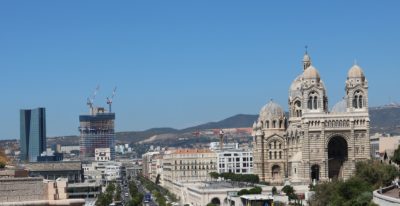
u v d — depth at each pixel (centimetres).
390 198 18912
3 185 5209
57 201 5097
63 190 5331
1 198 5178
